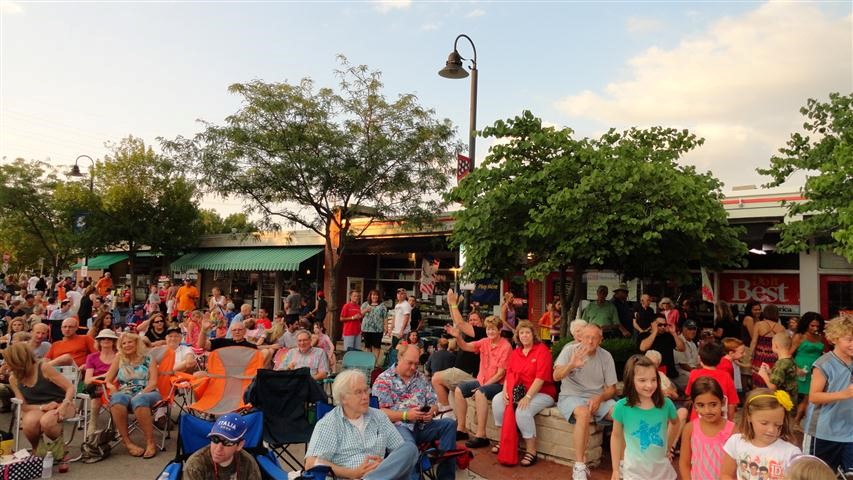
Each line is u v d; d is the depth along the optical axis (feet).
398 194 53.42
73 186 79.66
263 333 37.88
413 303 49.85
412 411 18.40
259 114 51.11
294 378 21.07
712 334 33.55
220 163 51.49
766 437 12.34
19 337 26.96
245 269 68.74
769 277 41.50
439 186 53.57
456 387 25.53
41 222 97.60
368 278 65.26
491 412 24.25
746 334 32.53
